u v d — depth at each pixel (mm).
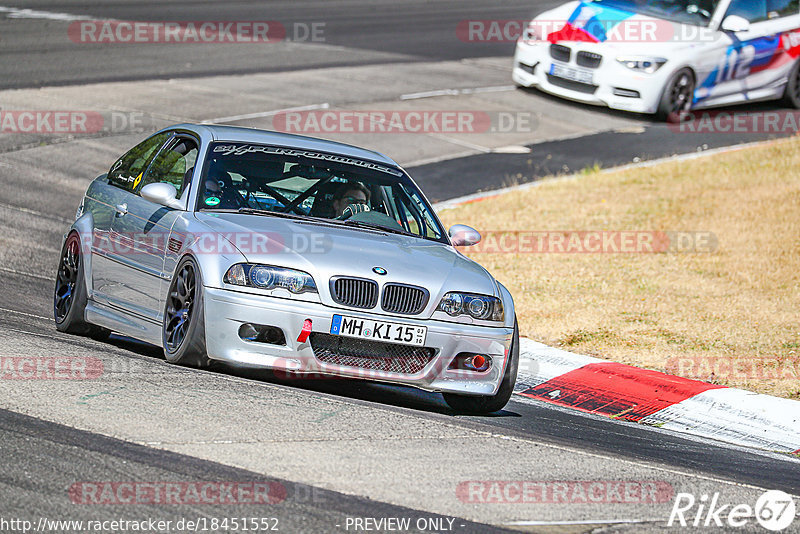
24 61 70750
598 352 34250
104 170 52062
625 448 24547
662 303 39094
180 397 22359
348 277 24266
